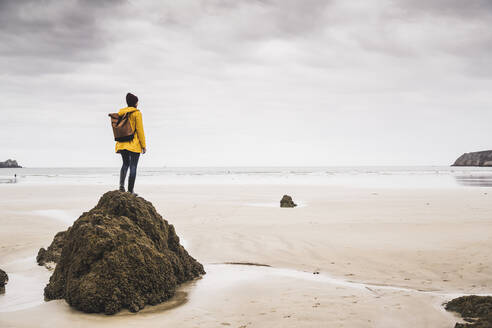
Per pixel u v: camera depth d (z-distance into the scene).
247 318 5.17
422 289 6.92
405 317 5.14
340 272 8.19
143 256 6.09
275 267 8.64
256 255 9.80
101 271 5.68
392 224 14.14
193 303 5.91
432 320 5.03
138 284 5.84
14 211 18.73
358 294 6.29
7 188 35.69
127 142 7.45
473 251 9.64
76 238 6.23
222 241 11.51
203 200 24.61
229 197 26.88
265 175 84.12
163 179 61.69
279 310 5.46
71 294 5.67
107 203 7.02
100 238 5.95
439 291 6.79
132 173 7.52
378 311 5.38
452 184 40.81
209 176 78.06
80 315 5.34
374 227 13.61
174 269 6.96
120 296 5.58
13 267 8.70
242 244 11.07
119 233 6.14
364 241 11.24
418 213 17.08
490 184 40.19
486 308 5.07
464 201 22.06
